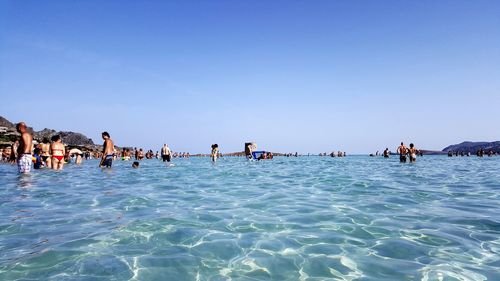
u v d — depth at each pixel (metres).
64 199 6.36
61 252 3.33
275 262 3.12
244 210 5.46
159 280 2.70
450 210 5.48
